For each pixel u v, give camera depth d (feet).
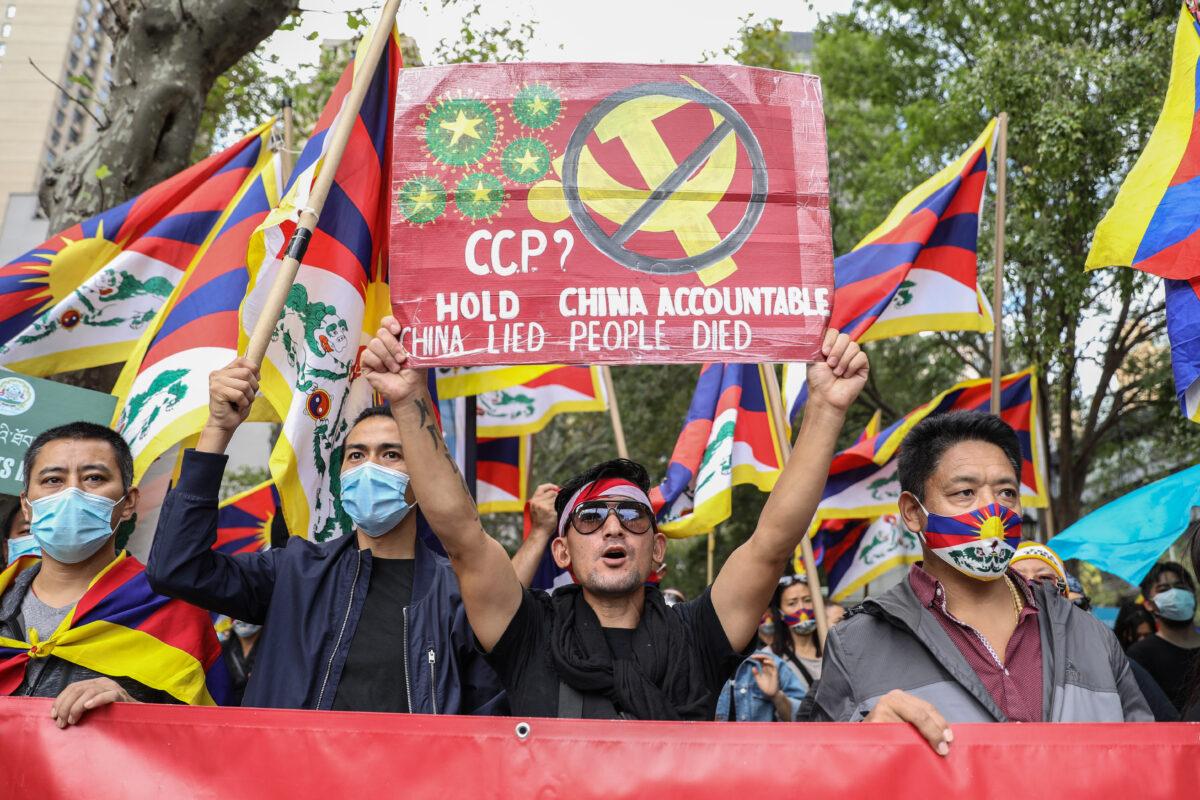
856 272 19.03
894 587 9.84
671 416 57.72
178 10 22.30
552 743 8.19
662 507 19.74
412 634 10.55
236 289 14.30
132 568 11.61
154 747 8.30
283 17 23.11
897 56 56.59
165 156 22.43
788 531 9.58
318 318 12.73
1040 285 43.39
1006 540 9.29
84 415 13.57
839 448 55.67
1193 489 16.57
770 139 10.17
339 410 12.84
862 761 8.09
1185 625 16.88
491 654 9.74
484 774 8.15
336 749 8.25
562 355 9.73
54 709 8.36
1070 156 40.55
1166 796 8.00
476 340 9.76
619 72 10.25
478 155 10.10
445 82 10.22
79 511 10.96
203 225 16.69
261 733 8.30
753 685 17.60
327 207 13.05
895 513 23.02
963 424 9.70
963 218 19.36
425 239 9.95
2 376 13.35
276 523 16.11
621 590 9.93
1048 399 46.62
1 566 16.76
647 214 10.00
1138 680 11.41
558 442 61.98
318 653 10.39
